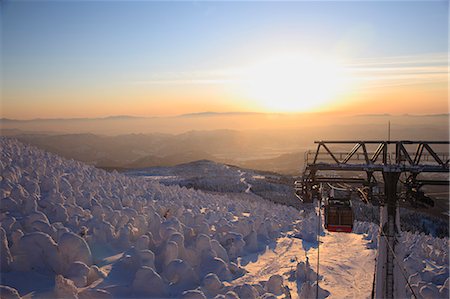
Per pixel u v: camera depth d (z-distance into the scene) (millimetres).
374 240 28859
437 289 15734
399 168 13945
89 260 13156
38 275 12008
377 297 14172
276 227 30078
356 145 14773
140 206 21859
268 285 15977
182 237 15930
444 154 13805
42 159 28625
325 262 22688
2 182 18734
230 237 21562
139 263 13562
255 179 102875
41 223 14117
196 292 12211
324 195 16234
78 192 21375
